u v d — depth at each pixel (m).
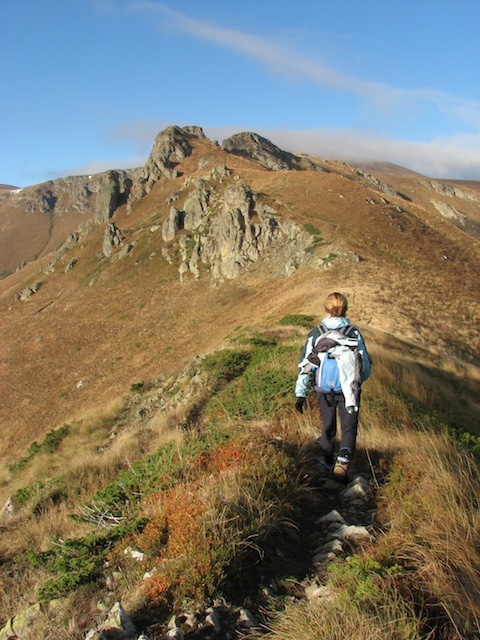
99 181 121.31
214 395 11.82
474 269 57.16
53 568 4.57
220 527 3.71
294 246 61.91
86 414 20.38
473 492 3.85
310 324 23.45
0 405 55.34
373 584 2.91
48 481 9.59
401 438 5.70
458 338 31.59
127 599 3.47
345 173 196.12
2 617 4.41
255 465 4.72
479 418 10.02
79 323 71.75
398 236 64.44
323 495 4.71
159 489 5.36
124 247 89.62
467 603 2.76
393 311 34.22
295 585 3.39
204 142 144.88
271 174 90.75
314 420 6.95
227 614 3.13
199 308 62.31
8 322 81.81
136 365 55.12
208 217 80.06
